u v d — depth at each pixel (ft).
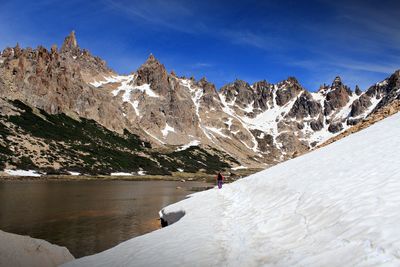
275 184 84.69
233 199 100.32
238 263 42.19
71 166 479.41
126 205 176.55
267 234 51.60
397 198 40.57
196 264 44.65
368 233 34.83
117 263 50.96
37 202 180.45
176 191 272.92
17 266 51.88
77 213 148.05
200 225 69.77
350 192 49.98
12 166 402.11
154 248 55.88
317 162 86.89
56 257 58.65
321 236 41.24
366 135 98.22
